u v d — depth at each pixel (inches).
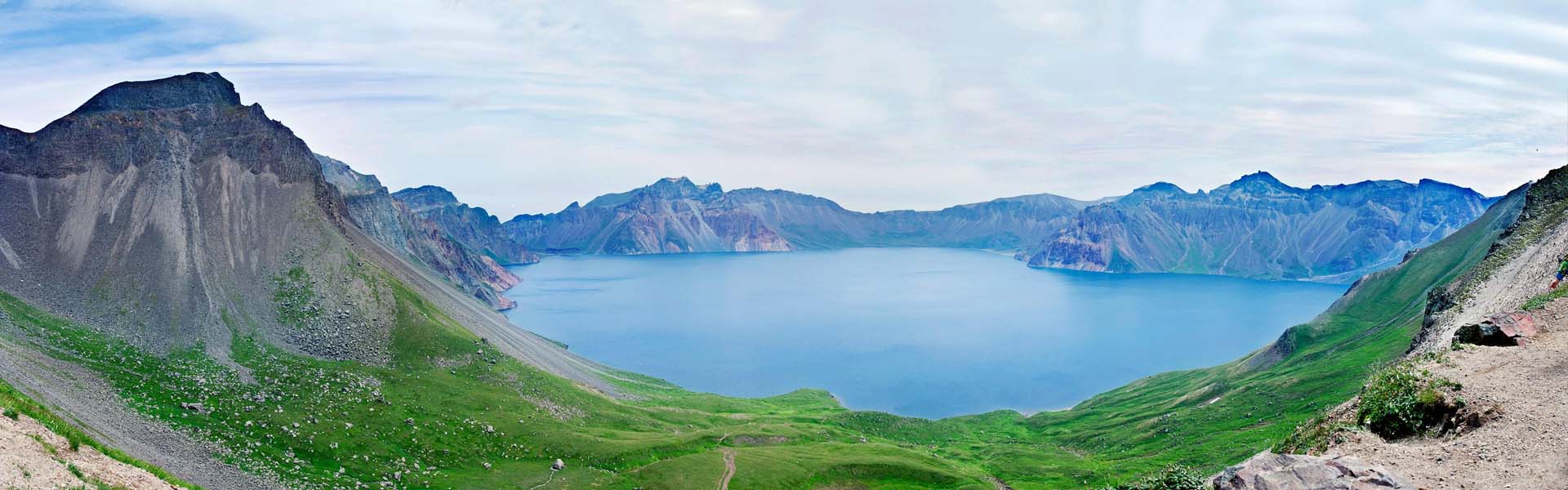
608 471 5561.0
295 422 5315.0
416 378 6904.5
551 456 5748.0
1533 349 2204.7
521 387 7357.3
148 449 3959.2
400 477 4884.4
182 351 6382.9
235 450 4574.3
